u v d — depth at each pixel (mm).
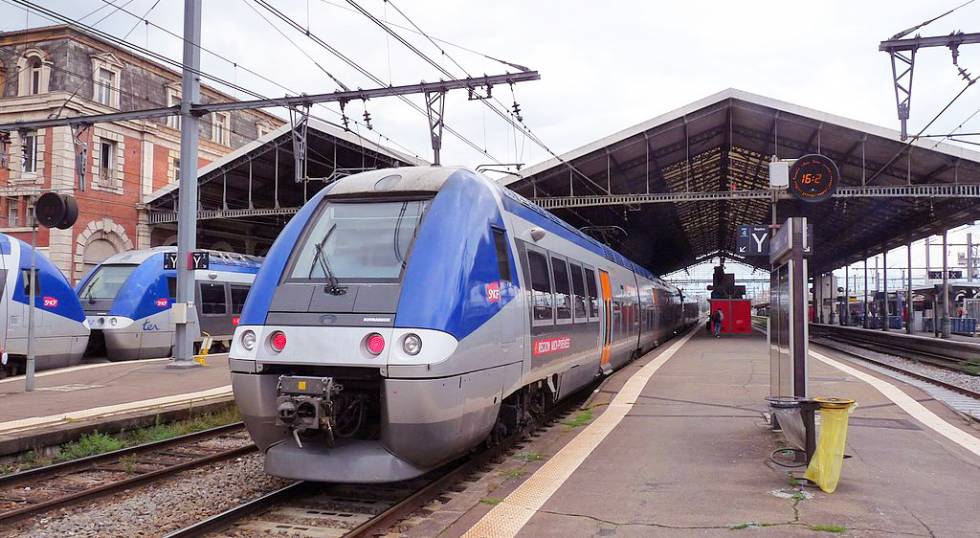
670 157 31250
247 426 6754
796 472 6848
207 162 38125
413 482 7539
